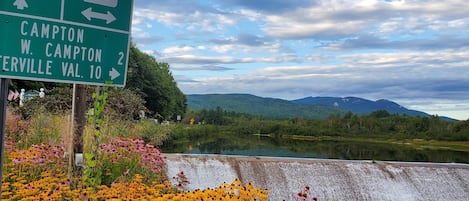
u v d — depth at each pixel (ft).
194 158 33.22
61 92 59.00
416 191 34.04
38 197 17.60
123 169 24.95
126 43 12.85
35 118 37.63
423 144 97.86
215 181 31.83
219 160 33.63
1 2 10.59
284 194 32.27
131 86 146.10
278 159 35.14
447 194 33.81
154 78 164.76
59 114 45.14
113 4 12.51
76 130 24.22
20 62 10.85
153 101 165.68
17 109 49.26
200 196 18.02
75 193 18.74
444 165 37.01
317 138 125.49
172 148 74.49
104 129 32.22
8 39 10.68
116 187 20.25
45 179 19.49
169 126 95.35
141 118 68.49
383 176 34.63
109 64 12.50
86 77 12.07
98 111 21.50
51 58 11.37
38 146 24.47
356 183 33.96
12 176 21.22
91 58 12.11
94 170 22.36
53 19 11.37
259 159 34.53
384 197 33.17
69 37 11.68
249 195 18.92
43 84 83.97
